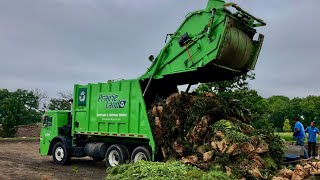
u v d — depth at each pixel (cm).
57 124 1666
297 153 1208
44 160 1784
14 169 1441
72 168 1499
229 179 891
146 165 978
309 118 8319
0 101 6550
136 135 1309
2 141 3034
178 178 880
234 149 984
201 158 1044
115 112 1405
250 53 1227
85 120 1539
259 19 1214
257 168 939
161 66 1291
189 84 1425
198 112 1138
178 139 1152
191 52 1202
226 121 1088
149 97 1357
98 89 1496
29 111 6675
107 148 1495
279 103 8781
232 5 1112
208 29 1142
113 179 955
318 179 916
